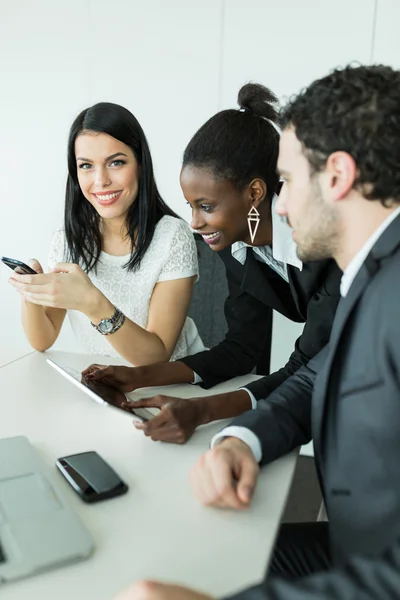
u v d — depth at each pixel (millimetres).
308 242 793
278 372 1199
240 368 1327
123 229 1588
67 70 2625
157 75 2516
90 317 1315
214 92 2459
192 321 1745
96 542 667
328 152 729
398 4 2176
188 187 1145
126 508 739
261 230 1177
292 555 986
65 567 620
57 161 2717
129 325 1336
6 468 781
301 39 2311
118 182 1481
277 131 1147
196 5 2412
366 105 710
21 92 2705
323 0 2258
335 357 768
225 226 1159
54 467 828
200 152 1123
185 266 1544
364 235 751
